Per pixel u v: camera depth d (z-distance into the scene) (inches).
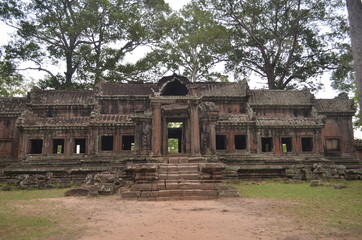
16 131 1204.5
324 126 1155.3
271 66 1660.9
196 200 570.3
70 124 1104.2
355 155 1240.8
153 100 822.5
